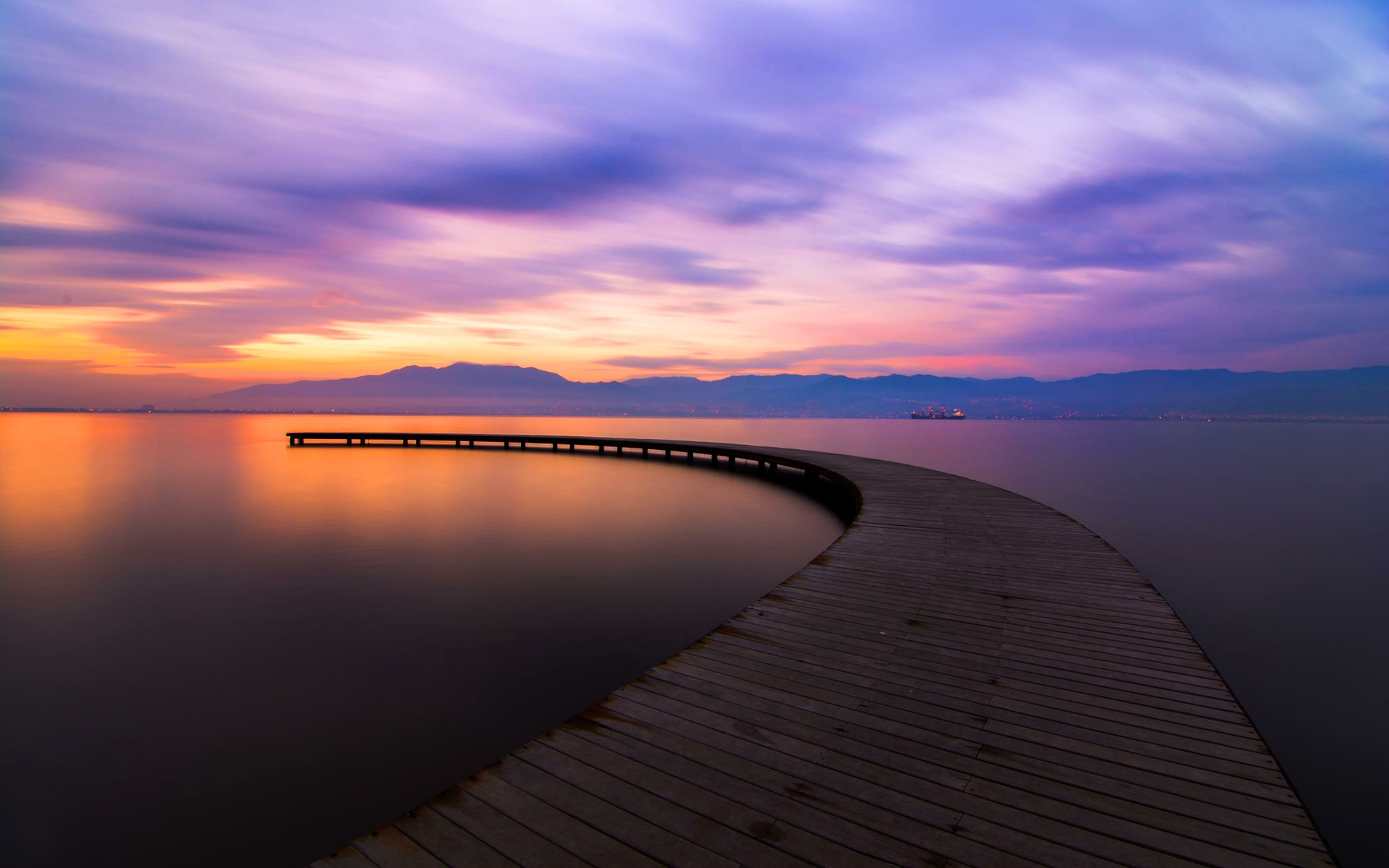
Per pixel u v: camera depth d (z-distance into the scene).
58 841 3.11
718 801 2.02
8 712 4.32
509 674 4.94
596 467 19.11
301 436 28.61
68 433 43.03
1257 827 1.88
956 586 4.36
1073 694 2.74
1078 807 1.98
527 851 1.80
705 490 14.49
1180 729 2.44
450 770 3.71
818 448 31.39
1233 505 15.50
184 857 3.02
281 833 3.18
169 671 4.98
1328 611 7.72
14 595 6.81
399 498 13.36
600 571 7.79
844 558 5.12
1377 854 3.57
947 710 2.60
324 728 4.15
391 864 1.75
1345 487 19.00
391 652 5.35
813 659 3.12
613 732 2.43
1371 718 5.10
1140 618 3.70
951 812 1.96
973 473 22.27
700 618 6.18
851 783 2.11
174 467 19.12
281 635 5.71
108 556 8.50
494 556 8.47
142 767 3.72
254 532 10.03
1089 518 13.80
